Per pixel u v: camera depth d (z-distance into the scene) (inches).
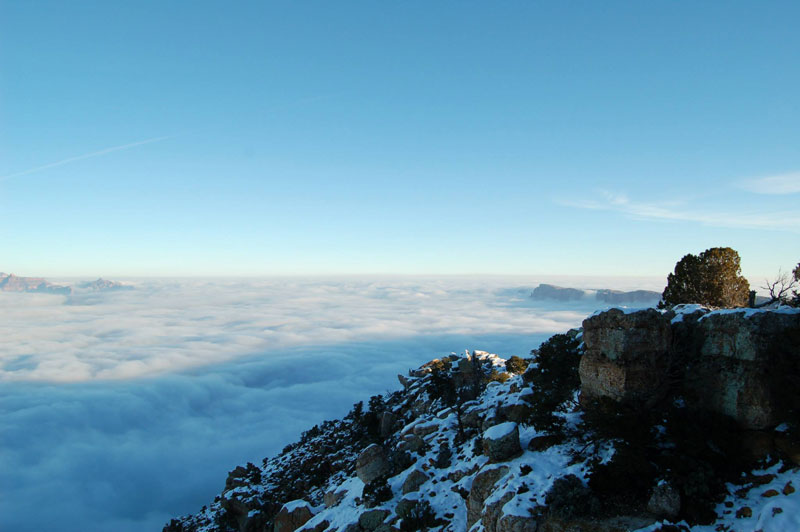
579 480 902.4
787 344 939.3
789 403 890.1
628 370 1040.2
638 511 824.9
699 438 914.7
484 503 991.0
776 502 765.3
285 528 1775.3
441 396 2568.9
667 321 1101.7
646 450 909.2
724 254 1745.8
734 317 992.9
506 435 1146.0
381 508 1352.1
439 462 1533.0
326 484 2369.6
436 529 1171.9
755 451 889.5
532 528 845.2
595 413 1001.5
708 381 1015.0
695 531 780.6
